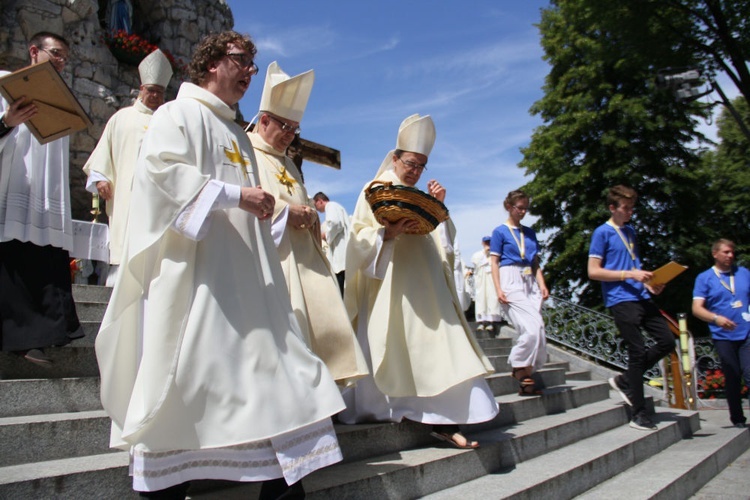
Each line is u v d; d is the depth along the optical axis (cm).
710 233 1916
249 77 331
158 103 601
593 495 466
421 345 445
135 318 293
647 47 1528
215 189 279
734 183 2025
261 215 288
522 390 638
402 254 466
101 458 328
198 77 327
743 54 1502
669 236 1931
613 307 625
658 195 1948
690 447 643
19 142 423
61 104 392
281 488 275
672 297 1884
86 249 648
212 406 264
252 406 267
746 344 729
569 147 2055
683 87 985
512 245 660
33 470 289
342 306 403
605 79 1988
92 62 1540
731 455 668
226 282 284
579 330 1083
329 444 282
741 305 734
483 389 446
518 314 639
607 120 1994
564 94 2092
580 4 1560
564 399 670
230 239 293
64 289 419
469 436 493
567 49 2064
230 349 273
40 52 441
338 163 796
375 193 427
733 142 2308
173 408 261
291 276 386
